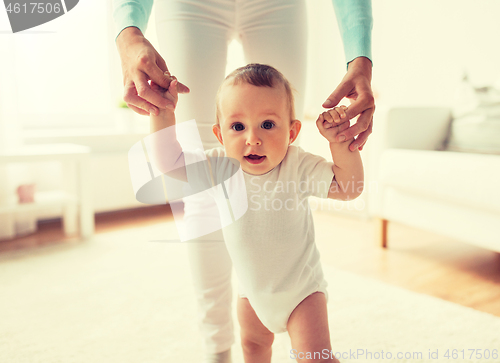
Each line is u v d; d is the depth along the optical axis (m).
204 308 0.92
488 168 1.52
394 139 2.05
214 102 0.94
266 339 0.86
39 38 2.81
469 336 1.18
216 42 0.93
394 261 1.88
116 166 2.91
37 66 2.82
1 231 2.32
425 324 1.25
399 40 2.86
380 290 1.52
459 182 1.62
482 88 2.07
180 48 0.90
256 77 0.73
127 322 1.30
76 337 1.20
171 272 1.74
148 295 1.50
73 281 1.65
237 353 1.09
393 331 1.21
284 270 0.75
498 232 1.52
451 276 1.69
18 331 1.24
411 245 2.12
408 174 1.85
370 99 0.72
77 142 2.79
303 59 0.99
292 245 0.75
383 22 2.95
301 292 0.75
